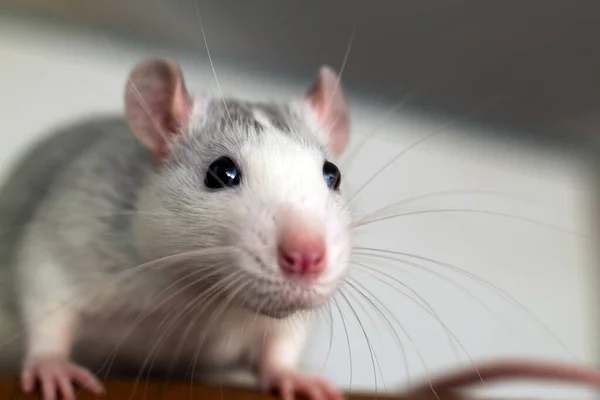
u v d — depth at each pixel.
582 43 0.22
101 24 0.23
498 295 0.28
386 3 0.20
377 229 0.25
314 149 0.15
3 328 0.16
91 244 0.16
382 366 0.24
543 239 0.29
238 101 0.17
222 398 0.13
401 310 0.25
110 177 0.16
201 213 0.14
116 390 0.13
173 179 0.15
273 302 0.13
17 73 0.23
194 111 0.16
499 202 0.29
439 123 0.27
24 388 0.14
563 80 0.24
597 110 0.26
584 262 0.30
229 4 0.21
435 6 0.20
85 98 0.23
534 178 0.30
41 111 0.23
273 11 0.21
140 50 0.24
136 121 0.16
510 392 0.26
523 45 0.22
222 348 0.17
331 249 0.13
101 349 0.16
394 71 0.23
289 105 0.17
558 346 0.28
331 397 0.15
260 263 0.13
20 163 0.18
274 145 0.15
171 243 0.15
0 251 0.17
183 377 0.17
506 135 0.29
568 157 0.31
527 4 0.20
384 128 0.26
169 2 0.22
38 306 0.15
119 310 0.16
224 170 0.15
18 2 0.23
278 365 0.16
